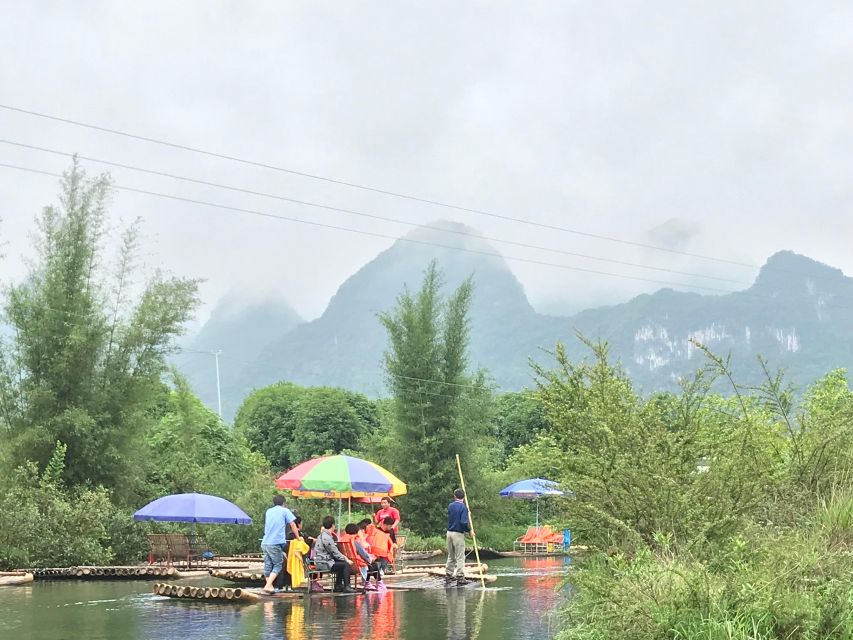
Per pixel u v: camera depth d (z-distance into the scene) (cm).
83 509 2388
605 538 957
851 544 853
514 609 1300
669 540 884
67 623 1175
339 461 1969
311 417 6638
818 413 1178
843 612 656
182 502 2252
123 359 2822
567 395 1101
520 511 4288
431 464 3756
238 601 1453
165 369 2916
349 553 1662
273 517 1642
